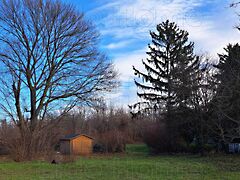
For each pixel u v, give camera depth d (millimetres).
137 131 48312
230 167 18828
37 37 28375
